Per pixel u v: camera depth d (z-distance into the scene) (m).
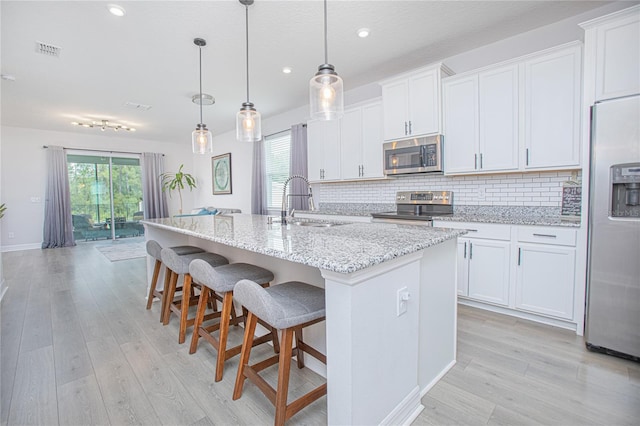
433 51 3.25
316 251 1.28
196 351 2.15
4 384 1.77
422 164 3.26
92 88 4.06
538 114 2.59
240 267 2.12
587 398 1.60
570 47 2.42
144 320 2.70
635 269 1.91
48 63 3.30
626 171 1.92
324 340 1.79
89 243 6.91
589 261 2.08
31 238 6.36
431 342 1.72
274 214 5.88
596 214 2.04
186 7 2.40
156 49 3.05
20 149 6.23
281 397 1.35
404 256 1.41
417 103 3.30
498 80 2.79
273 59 3.33
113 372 1.89
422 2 2.41
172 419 1.49
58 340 2.32
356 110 4.01
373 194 4.25
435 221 3.04
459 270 2.91
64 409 1.56
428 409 1.54
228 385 1.76
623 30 2.01
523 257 2.53
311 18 2.58
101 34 2.76
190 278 2.33
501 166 2.81
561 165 2.49
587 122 2.17
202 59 3.28
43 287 3.67
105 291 3.52
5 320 2.70
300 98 4.66
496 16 2.63
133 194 7.70
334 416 1.22
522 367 1.89
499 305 2.68
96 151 7.10
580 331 2.28
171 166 8.22
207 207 7.50
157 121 5.89
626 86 2.01
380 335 1.29
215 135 7.67
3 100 4.44
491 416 1.48
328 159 4.39
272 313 1.32
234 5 2.38
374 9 2.48
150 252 2.93
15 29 2.64
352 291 1.13
